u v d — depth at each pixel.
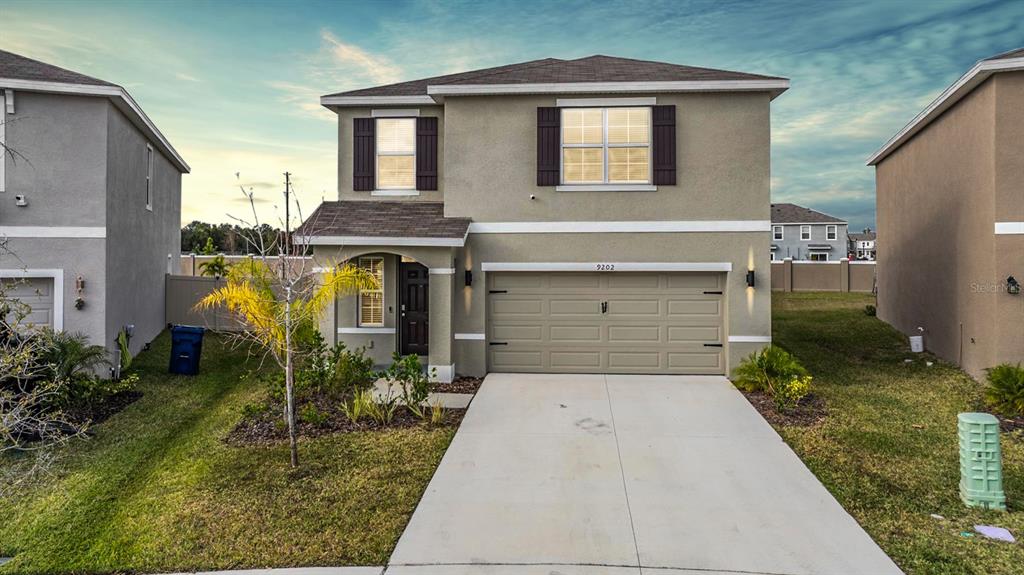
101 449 7.94
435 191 13.28
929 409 9.66
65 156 11.63
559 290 12.41
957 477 6.87
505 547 5.31
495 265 12.27
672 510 6.07
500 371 12.55
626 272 12.21
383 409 9.25
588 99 12.07
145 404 10.17
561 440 8.27
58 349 9.39
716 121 11.91
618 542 5.40
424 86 13.63
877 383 11.41
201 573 4.92
